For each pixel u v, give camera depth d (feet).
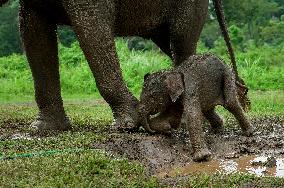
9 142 34.68
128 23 40.29
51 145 33.45
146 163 30.32
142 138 33.91
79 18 34.94
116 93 35.73
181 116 35.06
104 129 39.68
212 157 32.63
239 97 38.47
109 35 35.60
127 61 120.78
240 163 31.19
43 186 24.21
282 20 228.63
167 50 45.75
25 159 29.40
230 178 26.50
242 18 215.72
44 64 39.68
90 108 69.92
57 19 39.04
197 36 43.09
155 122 34.99
